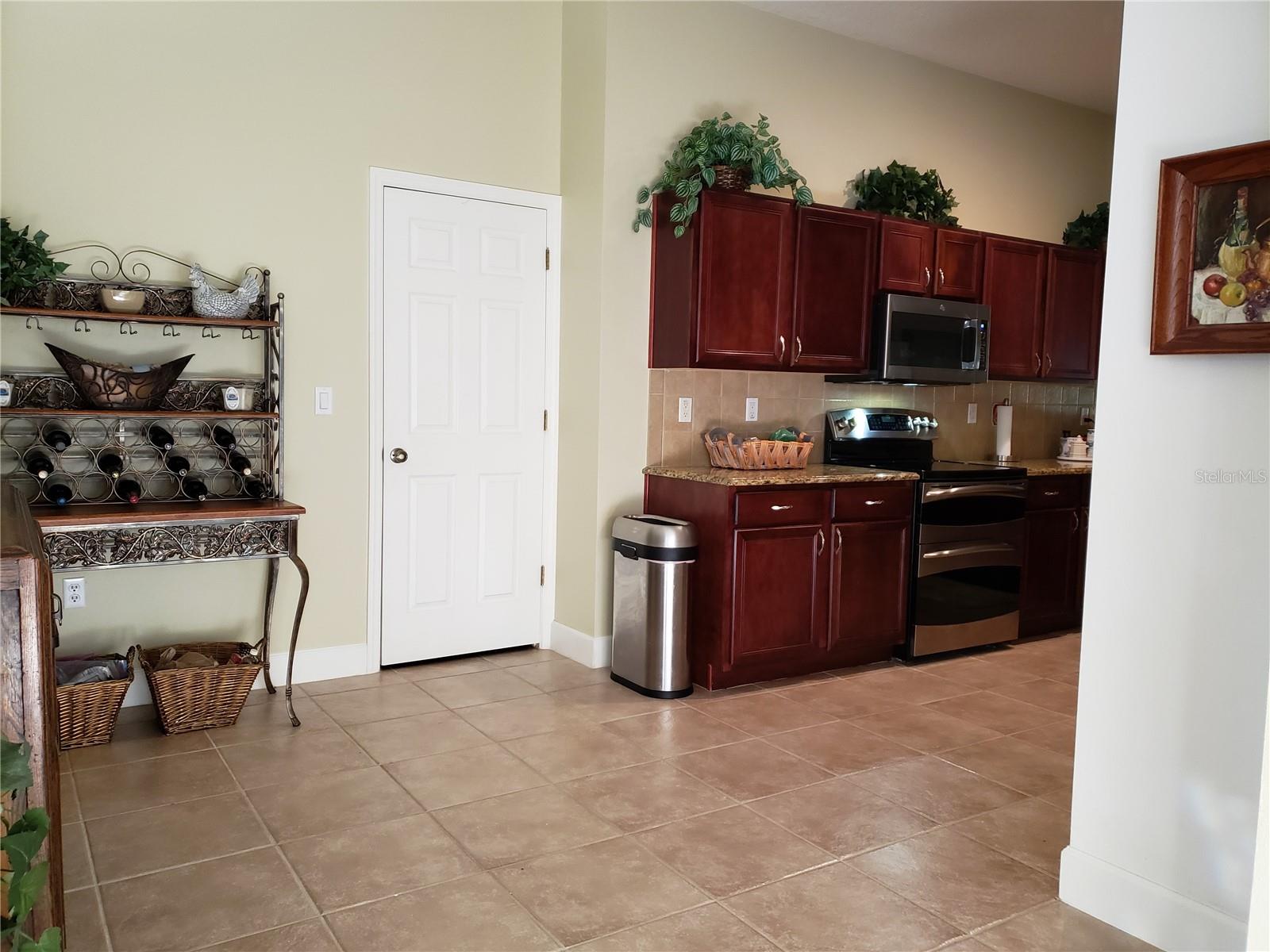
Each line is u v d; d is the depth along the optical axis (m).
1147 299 2.04
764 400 4.39
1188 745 2.00
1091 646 2.17
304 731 3.16
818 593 3.87
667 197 3.89
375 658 3.82
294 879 2.21
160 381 3.04
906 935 2.05
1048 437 5.60
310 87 3.51
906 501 4.08
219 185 3.37
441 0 3.76
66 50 3.07
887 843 2.46
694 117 4.02
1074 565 4.82
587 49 3.89
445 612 3.98
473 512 4.01
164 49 3.23
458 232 3.87
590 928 2.04
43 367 3.09
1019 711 3.53
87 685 2.94
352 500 3.71
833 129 4.41
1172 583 2.02
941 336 4.37
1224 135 1.91
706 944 1.99
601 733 3.21
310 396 3.58
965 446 5.21
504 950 1.95
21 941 1.11
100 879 2.19
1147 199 2.04
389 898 2.14
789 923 2.08
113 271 3.20
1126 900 2.09
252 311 3.39
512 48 3.95
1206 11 1.93
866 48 4.50
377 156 3.67
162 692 3.05
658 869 2.30
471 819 2.55
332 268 3.60
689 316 3.78
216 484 3.41
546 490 4.18
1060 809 2.69
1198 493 1.98
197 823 2.49
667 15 3.89
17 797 1.46
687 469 4.00
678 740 3.16
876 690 3.77
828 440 4.62
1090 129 5.50
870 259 4.22
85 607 3.22
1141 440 2.07
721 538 3.64
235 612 3.50
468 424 3.96
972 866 2.36
